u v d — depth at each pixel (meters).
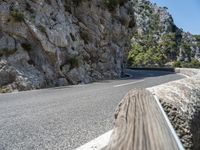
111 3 39.12
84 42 32.84
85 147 4.86
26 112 9.73
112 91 17.03
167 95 4.97
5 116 9.04
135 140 2.37
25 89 20.89
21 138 6.29
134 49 159.75
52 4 27.53
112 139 2.65
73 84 26.23
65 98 13.78
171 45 199.00
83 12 34.06
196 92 6.38
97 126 7.55
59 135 6.58
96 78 32.03
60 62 25.58
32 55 23.56
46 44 24.39
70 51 27.58
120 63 42.34
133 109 3.22
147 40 196.25
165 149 2.21
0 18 22.20
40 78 22.78
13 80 20.84
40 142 5.98
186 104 5.14
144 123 2.76
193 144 4.73
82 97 14.08
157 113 3.25
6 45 22.00
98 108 10.54
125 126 2.79
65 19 29.28
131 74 46.91
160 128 2.69
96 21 35.53
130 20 47.66
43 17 25.44
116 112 3.67
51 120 8.29
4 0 22.92
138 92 4.13
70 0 32.19
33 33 23.84
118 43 43.25
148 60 149.75
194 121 5.13
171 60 194.88
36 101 12.79
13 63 21.58
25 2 24.41
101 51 36.31
